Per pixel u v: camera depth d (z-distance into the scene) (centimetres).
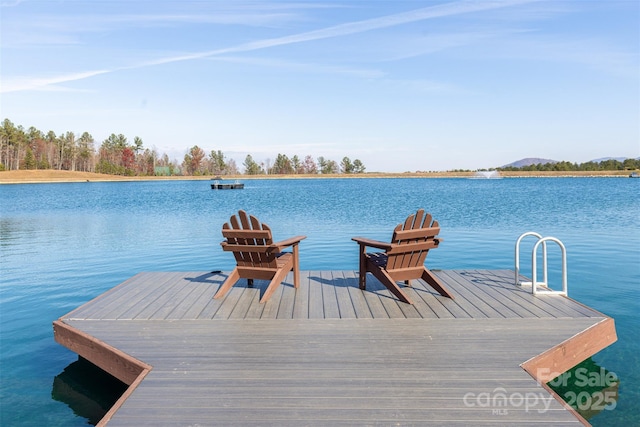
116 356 413
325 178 11450
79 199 3641
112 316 520
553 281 823
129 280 701
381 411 305
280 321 495
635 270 906
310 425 290
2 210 2534
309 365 379
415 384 343
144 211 2419
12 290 808
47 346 567
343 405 313
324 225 1655
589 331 456
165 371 372
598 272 891
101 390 466
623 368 482
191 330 471
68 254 1145
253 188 5869
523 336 441
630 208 2219
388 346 419
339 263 1008
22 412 420
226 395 330
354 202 2912
